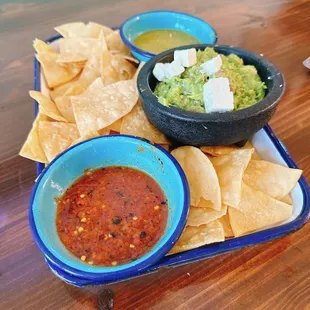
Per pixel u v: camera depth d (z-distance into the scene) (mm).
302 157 319
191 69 306
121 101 323
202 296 227
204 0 585
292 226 246
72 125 324
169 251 228
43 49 411
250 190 268
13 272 238
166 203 265
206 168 271
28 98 384
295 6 574
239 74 308
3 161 316
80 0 573
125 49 428
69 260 214
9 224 267
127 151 289
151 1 580
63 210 260
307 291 229
